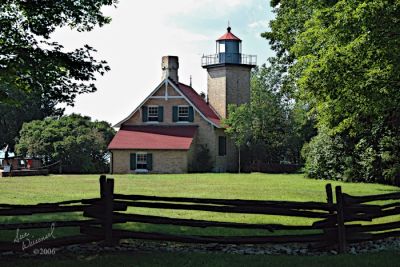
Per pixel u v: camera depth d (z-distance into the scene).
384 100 15.04
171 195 20.55
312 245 10.02
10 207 9.96
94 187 24.89
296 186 25.61
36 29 11.02
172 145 43.25
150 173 43.00
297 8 28.75
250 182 28.77
